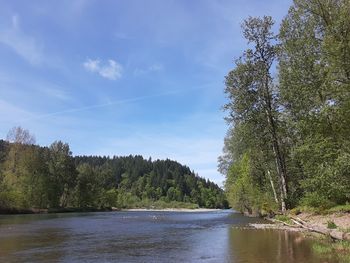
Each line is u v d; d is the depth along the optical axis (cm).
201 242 2098
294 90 2848
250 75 4150
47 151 10656
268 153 4525
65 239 2331
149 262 1459
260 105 4150
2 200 7288
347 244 1645
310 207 3384
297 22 2955
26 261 1500
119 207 14675
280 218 3575
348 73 2495
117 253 1714
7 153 8444
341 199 3122
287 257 1502
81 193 11500
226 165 7619
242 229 2905
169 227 3356
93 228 3278
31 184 8325
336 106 2530
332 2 2798
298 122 2853
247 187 5669
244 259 1486
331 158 2552
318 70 2739
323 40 2553
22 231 2955
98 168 16588
